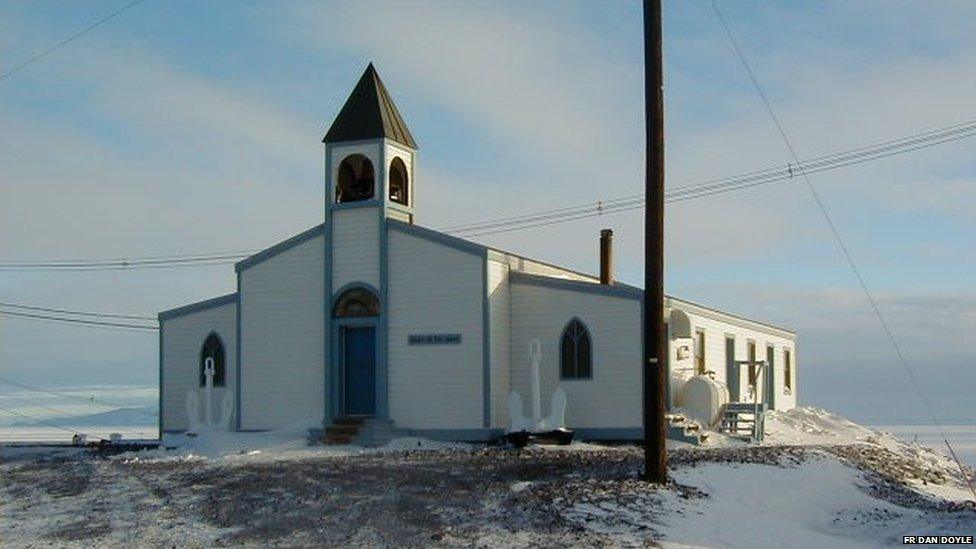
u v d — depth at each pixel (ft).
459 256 119.14
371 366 122.62
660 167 83.46
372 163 123.03
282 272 126.62
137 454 115.75
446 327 119.14
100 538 67.31
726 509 78.59
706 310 143.54
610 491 77.51
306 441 117.60
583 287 119.55
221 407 133.39
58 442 152.66
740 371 157.89
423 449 110.93
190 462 99.55
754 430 123.03
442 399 118.73
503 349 120.67
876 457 119.03
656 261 83.05
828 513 85.76
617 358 117.50
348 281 123.24
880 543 72.79
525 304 122.11
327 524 68.90
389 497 76.28
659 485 80.74
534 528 67.46
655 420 81.87
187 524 70.18
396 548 63.00
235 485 82.53
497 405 118.73
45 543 66.59
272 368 126.00
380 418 120.16
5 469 97.96
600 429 117.39
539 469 88.58
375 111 123.54
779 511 82.74
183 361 136.67
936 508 93.04
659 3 83.71
